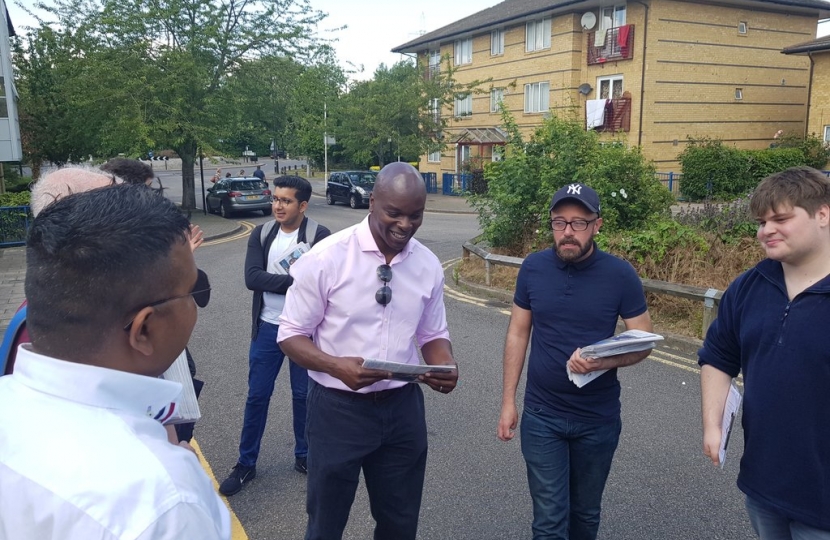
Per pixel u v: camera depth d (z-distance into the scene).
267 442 4.84
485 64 33.06
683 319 7.55
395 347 2.73
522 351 3.17
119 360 1.19
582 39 28.03
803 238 2.18
